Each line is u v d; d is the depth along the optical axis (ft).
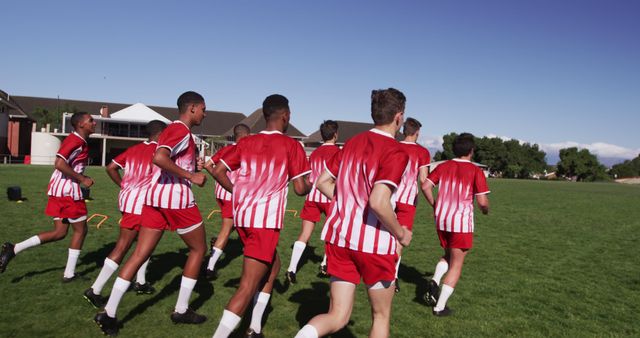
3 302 14.73
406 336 13.60
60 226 16.97
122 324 13.42
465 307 16.49
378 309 9.72
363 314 15.19
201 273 19.24
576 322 15.35
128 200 14.76
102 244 24.02
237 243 26.22
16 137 163.63
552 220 44.21
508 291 18.78
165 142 12.34
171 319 13.75
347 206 9.65
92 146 160.15
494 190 95.71
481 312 15.99
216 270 19.92
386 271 9.41
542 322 15.23
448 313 15.60
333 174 10.35
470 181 15.62
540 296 18.20
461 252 15.64
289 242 27.61
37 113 190.19
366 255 9.34
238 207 11.72
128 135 164.25
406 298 17.40
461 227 15.48
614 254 27.68
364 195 9.45
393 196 9.34
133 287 16.74
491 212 50.21
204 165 15.70
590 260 25.62
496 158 280.10
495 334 14.03
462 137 16.14
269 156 11.77
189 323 13.66
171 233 27.96
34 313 13.91
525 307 16.75
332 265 9.85
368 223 9.41
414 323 14.69
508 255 26.27
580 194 89.20
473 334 13.94
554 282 20.51
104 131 160.45
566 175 281.13
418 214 45.68
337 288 9.78
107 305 12.33
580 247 29.76
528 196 78.64
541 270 22.79
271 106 12.18
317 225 35.27
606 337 14.07
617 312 16.60
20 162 149.69
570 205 62.18
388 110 9.67
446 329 14.26
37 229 27.48
